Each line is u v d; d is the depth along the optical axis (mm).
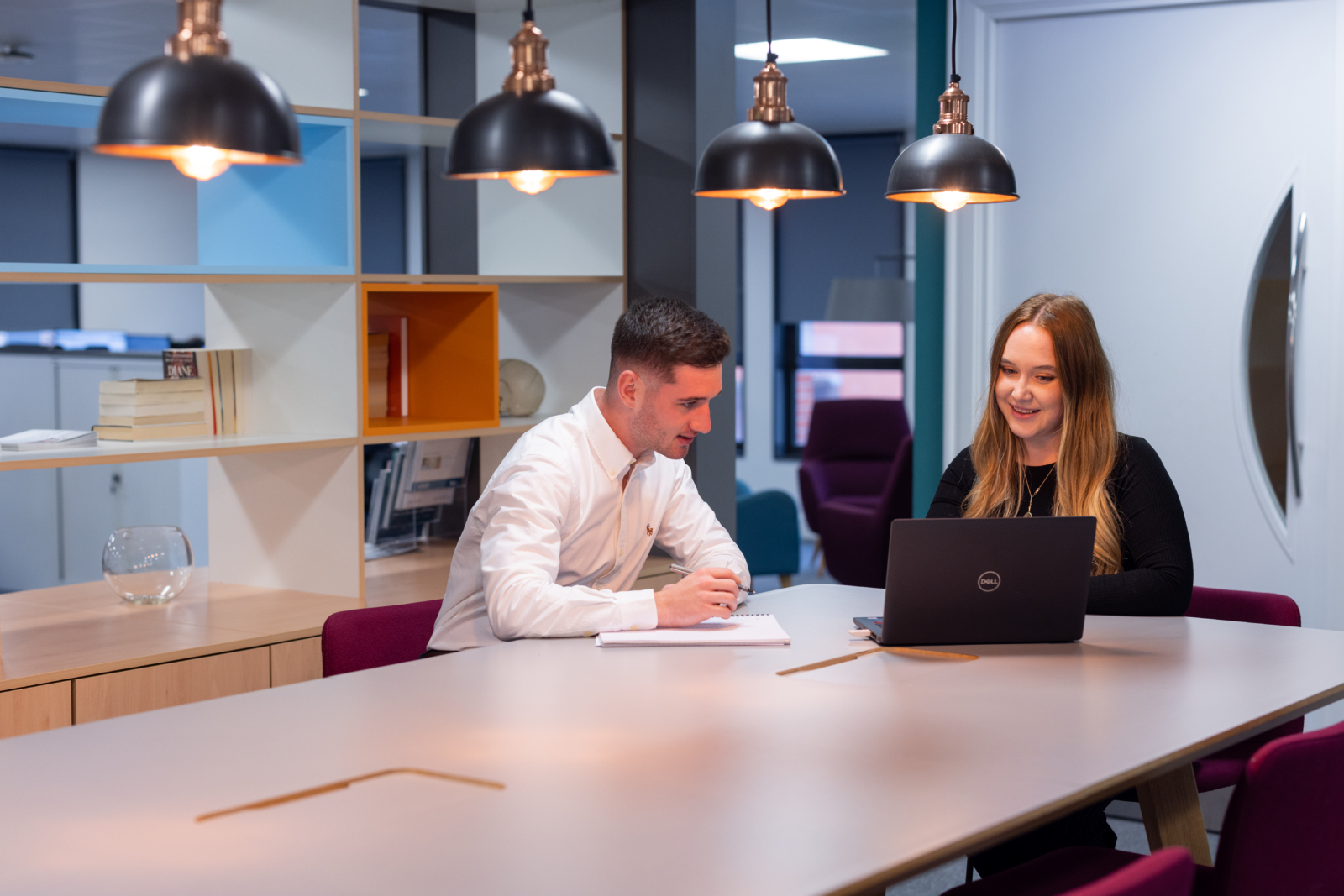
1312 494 3760
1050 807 1428
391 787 1483
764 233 9414
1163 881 1228
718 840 1311
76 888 1191
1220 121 3820
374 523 4184
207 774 1518
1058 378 2730
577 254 4281
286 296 3602
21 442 3176
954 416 4215
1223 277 3855
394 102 7301
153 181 8938
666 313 2463
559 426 2623
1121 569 2719
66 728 1718
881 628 2275
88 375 7527
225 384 3596
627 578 2773
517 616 2314
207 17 1754
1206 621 2477
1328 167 3693
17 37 5477
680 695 1887
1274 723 1822
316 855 1271
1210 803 3730
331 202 3494
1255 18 3752
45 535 7602
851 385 9523
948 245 4188
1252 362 3840
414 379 4027
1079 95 3992
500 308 4453
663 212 4121
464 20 4531
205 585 3729
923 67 4203
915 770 1538
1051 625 2254
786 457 9656
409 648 2609
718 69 4094
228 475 3758
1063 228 4055
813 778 1506
